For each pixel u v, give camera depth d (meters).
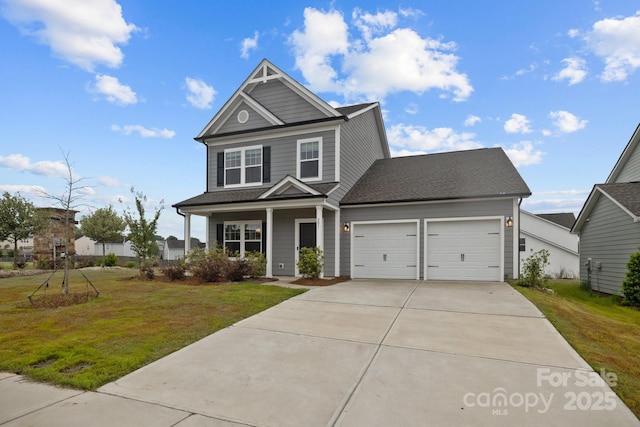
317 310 6.84
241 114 14.25
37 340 4.89
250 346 4.78
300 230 13.06
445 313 6.57
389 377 3.74
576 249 21.08
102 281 11.33
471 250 11.20
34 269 19.00
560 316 6.38
